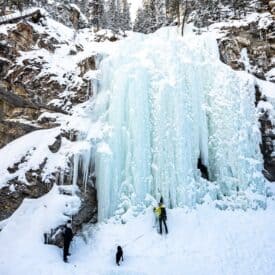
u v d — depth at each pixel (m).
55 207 13.88
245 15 26.31
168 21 30.94
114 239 13.89
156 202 15.14
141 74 16.45
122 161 15.76
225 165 16.73
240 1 26.92
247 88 18.77
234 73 18.41
